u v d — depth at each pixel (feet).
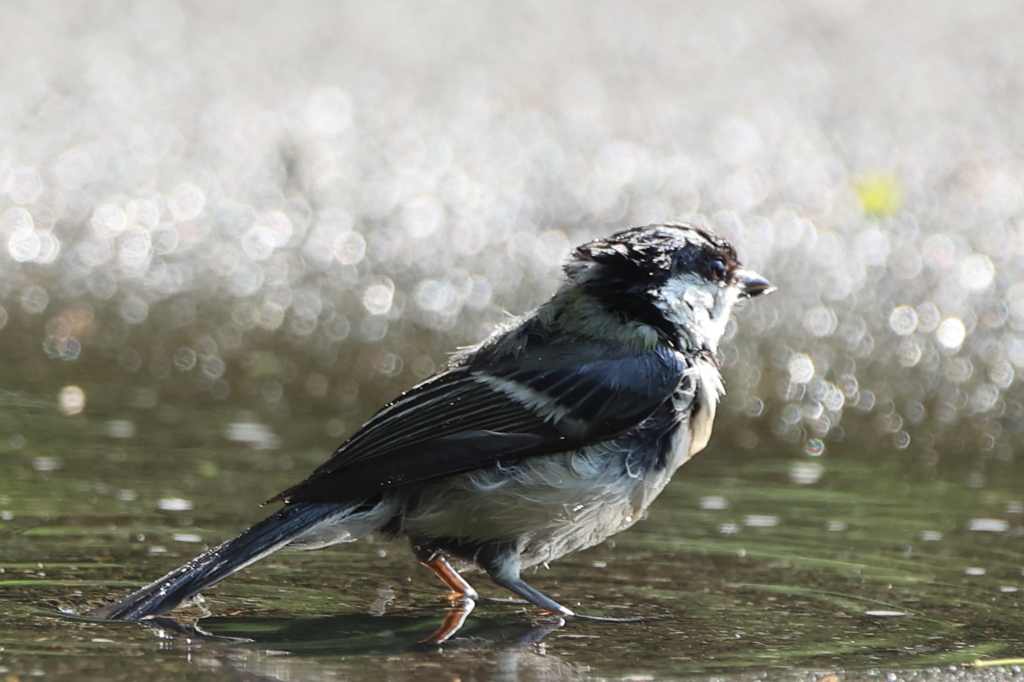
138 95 66.03
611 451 24.36
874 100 65.77
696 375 25.48
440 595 24.58
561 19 78.69
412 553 26.30
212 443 32.83
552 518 24.30
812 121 63.10
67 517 27.07
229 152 59.88
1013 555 26.50
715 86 67.77
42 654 20.44
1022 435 37.22
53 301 46.65
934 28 76.33
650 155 59.31
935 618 23.04
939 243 51.08
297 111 64.64
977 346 44.57
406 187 56.24
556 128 62.39
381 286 49.29
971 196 54.75
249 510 27.78
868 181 53.57
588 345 25.09
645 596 24.30
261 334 44.50
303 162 58.65
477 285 49.57
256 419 35.35
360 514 23.99
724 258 27.20
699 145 60.39
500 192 55.67
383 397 38.34
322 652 21.17
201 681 19.58
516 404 24.13
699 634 22.29
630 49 73.87
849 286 48.24
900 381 41.91
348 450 24.29
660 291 26.07
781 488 31.30
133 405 36.06
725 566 25.84
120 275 49.55
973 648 21.56
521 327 25.66
